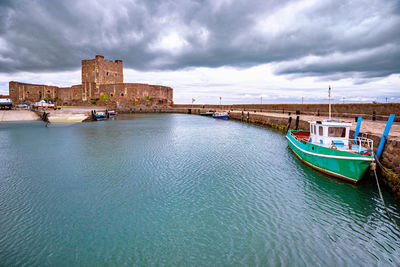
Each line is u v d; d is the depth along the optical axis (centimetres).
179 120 5775
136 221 904
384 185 1145
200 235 816
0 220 898
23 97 8550
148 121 5366
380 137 1298
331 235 810
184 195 1133
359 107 2869
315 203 1041
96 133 3241
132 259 701
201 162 1706
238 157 1858
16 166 1605
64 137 2856
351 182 1222
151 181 1316
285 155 1925
